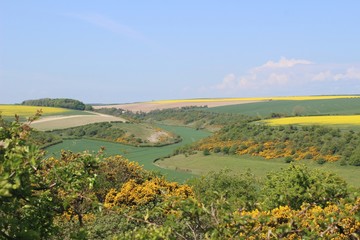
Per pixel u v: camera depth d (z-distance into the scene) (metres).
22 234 6.66
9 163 5.99
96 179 7.96
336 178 21.30
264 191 24.36
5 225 6.66
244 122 104.50
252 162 72.81
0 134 7.27
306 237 7.17
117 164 32.44
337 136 74.75
